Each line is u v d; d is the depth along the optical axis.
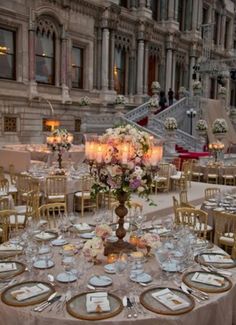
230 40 36.44
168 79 27.62
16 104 18.03
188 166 13.04
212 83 32.72
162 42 27.08
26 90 18.53
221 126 17.98
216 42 34.28
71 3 20.27
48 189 8.44
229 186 13.15
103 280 3.35
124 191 3.92
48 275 3.46
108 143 3.88
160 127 20.42
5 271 3.56
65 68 20.42
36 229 4.65
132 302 3.00
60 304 2.97
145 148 3.94
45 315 2.82
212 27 31.36
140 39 24.78
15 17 17.75
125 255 3.58
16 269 3.61
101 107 22.52
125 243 4.05
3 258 3.96
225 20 35.16
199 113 23.61
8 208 6.73
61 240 4.38
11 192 8.88
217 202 7.41
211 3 32.38
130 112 22.06
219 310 3.12
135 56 25.02
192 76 29.53
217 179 14.23
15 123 18.08
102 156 3.91
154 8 26.95
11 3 17.48
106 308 2.88
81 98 20.73
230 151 24.44
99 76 22.72
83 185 8.45
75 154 15.34
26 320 2.86
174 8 27.28
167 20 27.16
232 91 37.56
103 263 3.76
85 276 3.46
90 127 19.86
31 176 9.09
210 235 6.39
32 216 6.14
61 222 5.00
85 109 21.61
